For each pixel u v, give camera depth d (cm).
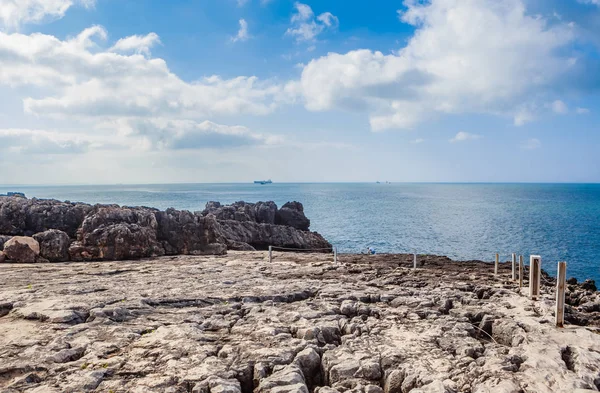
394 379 806
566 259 4362
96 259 2434
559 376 781
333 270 2058
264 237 4066
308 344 956
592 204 13700
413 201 15888
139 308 1245
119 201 13825
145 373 804
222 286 1602
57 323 1096
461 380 780
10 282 1673
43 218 2745
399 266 2278
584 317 1205
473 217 9062
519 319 1130
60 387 739
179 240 2816
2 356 871
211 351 912
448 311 1277
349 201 15725
